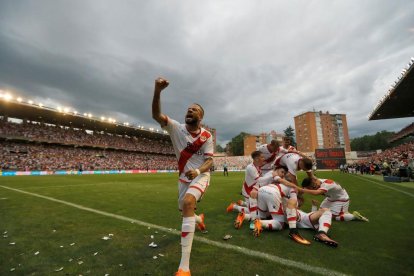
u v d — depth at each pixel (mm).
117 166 44500
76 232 3453
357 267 2305
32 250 2738
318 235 3070
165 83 2369
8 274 2158
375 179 16344
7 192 8414
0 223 3975
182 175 2740
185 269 2064
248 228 3756
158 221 4113
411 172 15383
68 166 36875
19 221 4109
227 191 9352
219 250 2748
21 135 35875
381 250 2771
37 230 3553
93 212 4898
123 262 2410
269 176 4238
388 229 3662
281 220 3602
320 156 42656
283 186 3758
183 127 2732
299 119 83438
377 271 2223
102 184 12484
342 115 84312
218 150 134250
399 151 32594
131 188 10281
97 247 2836
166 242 3027
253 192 4098
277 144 4840
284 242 3051
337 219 4215
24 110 35500
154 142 62031
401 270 2246
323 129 80750
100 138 48812
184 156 2711
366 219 4133
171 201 6480
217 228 3730
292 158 4023
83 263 2385
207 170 2660
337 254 2641
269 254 2625
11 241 3051
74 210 5113
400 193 8211
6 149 33906
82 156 42188
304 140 81375
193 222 2264
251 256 2566
